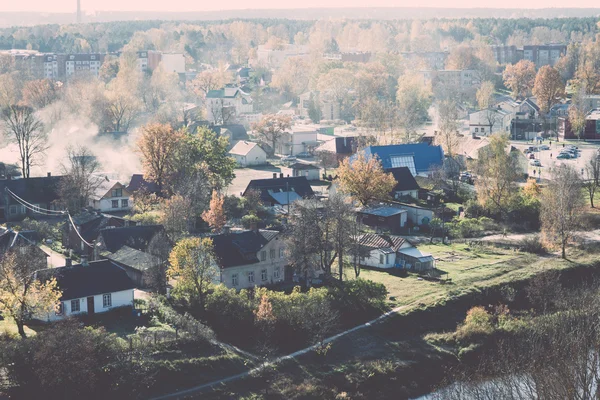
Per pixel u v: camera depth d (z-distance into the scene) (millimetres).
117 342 101438
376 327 119750
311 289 123000
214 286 121375
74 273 115375
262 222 161750
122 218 157125
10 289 105750
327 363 109812
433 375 110938
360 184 177750
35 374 93188
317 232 130875
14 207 173625
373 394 106000
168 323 112375
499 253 152375
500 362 105438
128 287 117000
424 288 132375
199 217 165875
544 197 163375
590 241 156125
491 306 128625
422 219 171875
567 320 111562
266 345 110938
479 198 178500
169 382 100500
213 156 190125
